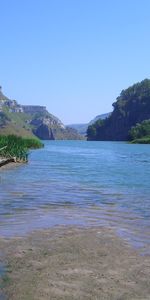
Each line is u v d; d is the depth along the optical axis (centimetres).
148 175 3934
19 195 2384
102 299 880
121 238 1399
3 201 2145
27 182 3094
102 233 1467
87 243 1316
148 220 1731
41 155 7956
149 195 2514
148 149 13638
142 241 1365
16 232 1449
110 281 980
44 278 988
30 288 927
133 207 2062
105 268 1070
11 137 6538
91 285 952
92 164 5594
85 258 1152
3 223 1599
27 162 5350
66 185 2973
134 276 1016
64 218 1730
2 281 966
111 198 2372
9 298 877
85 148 14038
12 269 1046
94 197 2398
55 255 1173
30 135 18538
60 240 1347
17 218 1702
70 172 4184
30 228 1519
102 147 15675
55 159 6631
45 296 888
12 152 5175
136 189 2808
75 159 6819
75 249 1241
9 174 3731
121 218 1770
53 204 2097
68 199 2292
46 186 2875
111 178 3591
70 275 1012
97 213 1875
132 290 930
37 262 1105
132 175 3928
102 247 1273
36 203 2108
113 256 1179
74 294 901
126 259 1153
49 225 1580
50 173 3988
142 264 1111
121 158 7506
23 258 1137
